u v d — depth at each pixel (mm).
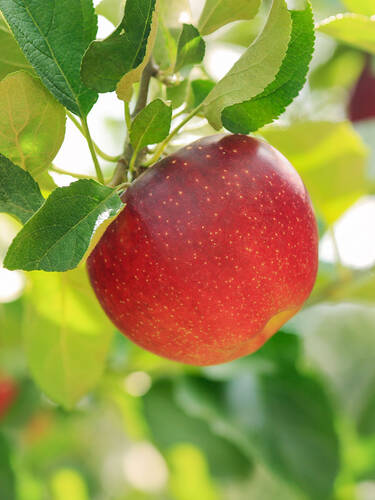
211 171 368
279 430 549
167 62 407
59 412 682
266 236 366
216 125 360
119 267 371
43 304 452
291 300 383
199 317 370
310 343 906
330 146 501
